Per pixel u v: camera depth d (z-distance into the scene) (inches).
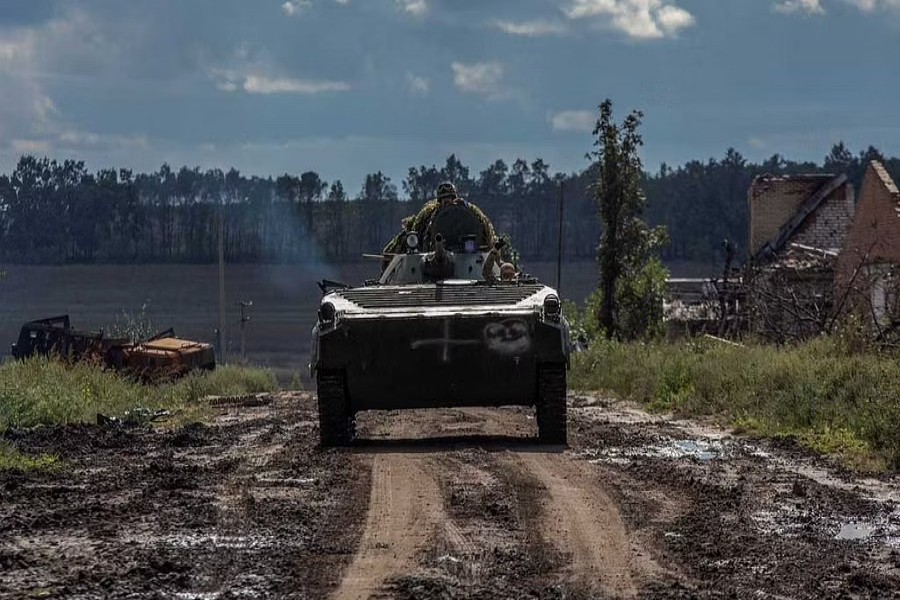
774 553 685.9
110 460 1083.3
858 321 1776.6
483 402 1154.7
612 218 3093.0
